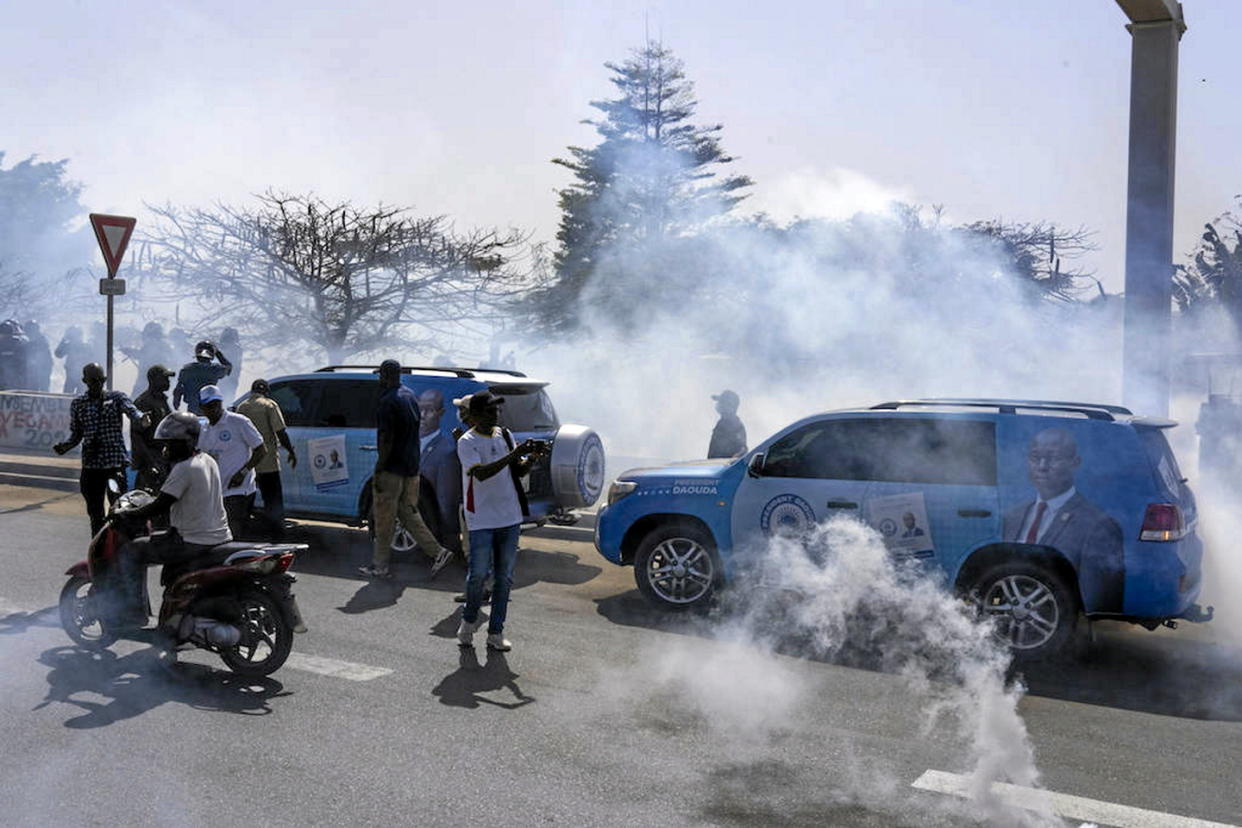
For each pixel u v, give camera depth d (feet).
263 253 69.67
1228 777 18.80
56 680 22.70
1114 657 26.58
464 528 34.86
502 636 25.80
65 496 48.34
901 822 16.71
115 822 16.06
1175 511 24.97
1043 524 25.62
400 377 36.06
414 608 29.76
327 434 36.96
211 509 23.63
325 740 19.57
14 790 17.13
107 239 42.32
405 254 71.41
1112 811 17.26
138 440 38.14
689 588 29.96
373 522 35.37
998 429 26.50
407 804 16.90
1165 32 32.22
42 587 30.53
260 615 23.38
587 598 31.63
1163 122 32.32
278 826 16.01
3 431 59.21
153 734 19.69
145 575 23.95
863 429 27.89
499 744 19.58
